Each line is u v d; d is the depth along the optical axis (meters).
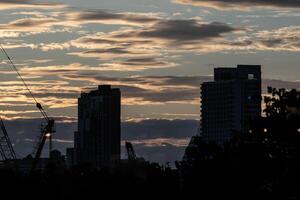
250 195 194.50
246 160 196.62
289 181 185.38
